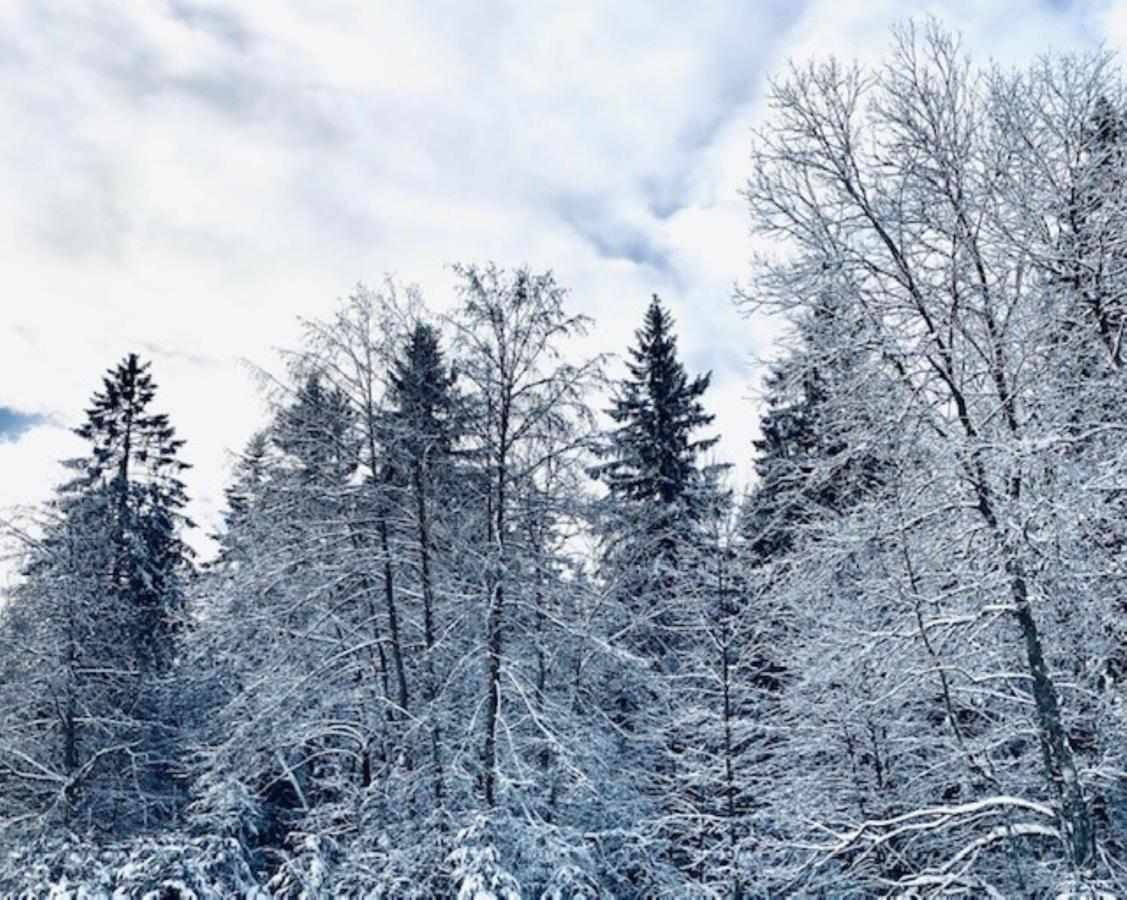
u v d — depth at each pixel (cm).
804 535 1278
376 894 1231
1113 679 1141
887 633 1073
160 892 1171
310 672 1588
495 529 1540
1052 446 954
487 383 1526
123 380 2756
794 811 1383
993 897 1042
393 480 1641
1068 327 1093
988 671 1159
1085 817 933
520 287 1527
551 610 1616
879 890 1386
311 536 1634
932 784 1310
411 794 1465
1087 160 1094
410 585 1698
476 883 1165
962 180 1098
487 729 1451
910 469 1126
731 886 1478
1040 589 983
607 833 1442
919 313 1095
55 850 1353
